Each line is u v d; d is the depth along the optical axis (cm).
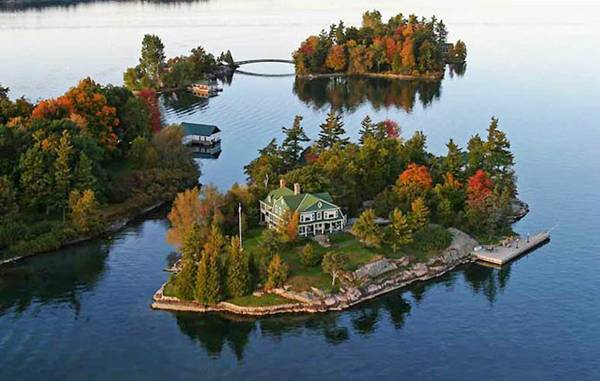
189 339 13712
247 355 13262
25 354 13200
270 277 14788
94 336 13775
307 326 14125
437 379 12606
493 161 19625
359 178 19100
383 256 15938
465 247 16988
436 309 14788
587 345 13550
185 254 15375
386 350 13438
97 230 17938
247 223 17000
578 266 16562
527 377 12638
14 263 16550
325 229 16888
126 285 15600
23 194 18138
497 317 14512
